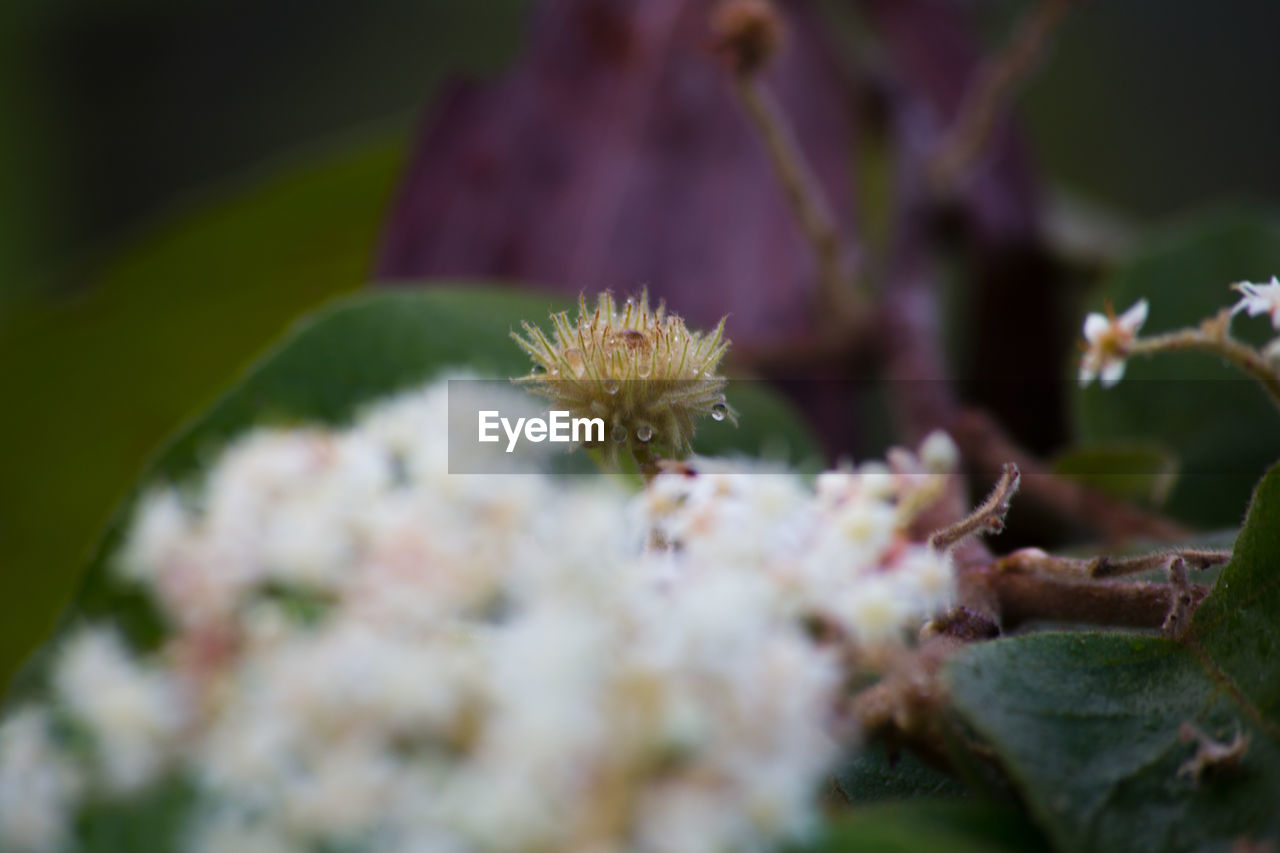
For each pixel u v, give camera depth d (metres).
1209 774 0.18
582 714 0.16
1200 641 0.19
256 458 0.17
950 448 0.19
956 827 0.18
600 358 0.19
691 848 0.16
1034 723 0.18
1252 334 0.26
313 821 0.16
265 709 0.16
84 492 0.32
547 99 0.34
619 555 0.17
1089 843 0.17
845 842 0.16
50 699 0.18
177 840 0.16
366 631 0.16
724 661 0.16
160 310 0.34
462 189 0.32
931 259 0.33
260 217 0.35
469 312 0.22
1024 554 0.20
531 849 0.16
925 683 0.18
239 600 0.16
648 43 0.35
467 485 0.16
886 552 0.17
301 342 0.21
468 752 0.16
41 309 0.33
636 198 0.33
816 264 0.32
